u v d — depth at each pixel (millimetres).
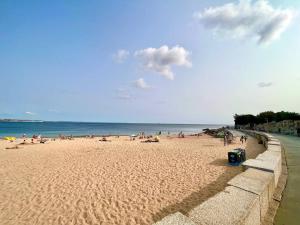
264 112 69250
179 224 2020
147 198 6676
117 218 5367
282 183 4539
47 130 81500
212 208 2342
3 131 71125
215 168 10539
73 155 16297
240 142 24141
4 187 8148
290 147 11977
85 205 6250
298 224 2781
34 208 6113
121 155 15891
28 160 14242
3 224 5195
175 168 10820
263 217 2926
